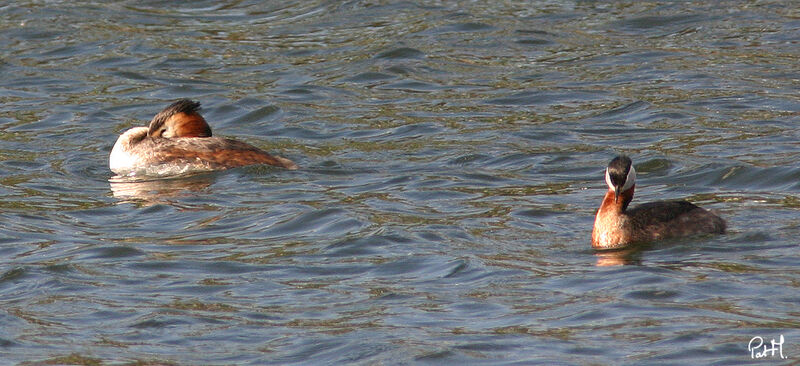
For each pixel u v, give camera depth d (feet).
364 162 196.85
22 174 193.67
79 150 209.46
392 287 135.03
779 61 254.68
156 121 198.70
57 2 312.71
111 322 126.31
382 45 276.82
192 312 128.67
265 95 244.22
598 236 147.64
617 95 236.43
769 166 181.16
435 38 281.74
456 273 138.72
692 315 122.01
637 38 278.46
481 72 257.96
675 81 244.01
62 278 140.46
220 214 167.84
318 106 236.84
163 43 283.59
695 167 184.85
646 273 134.62
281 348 118.01
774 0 301.02
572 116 224.12
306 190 179.11
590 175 185.16
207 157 191.83
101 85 254.27
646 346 114.73
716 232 149.18
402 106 234.99
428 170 190.60
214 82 255.29
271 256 147.84
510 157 197.06
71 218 168.14
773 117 216.33
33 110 236.43
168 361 115.34
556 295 130.00
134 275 141.69
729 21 286.66
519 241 150.71
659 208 149.79
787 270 134.10
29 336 122.52
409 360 113.50
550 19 294.05
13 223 165.07
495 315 124.77
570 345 115.75
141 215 168.86
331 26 295.69
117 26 296.51
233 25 299.17
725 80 242.78
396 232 154.10
